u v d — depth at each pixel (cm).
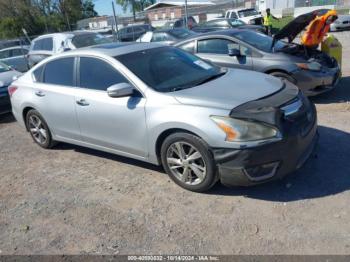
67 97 497
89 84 476
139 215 374
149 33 1548
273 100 376
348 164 421
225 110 362
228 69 499
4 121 818
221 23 1994
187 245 321
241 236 324
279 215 346
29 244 350
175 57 488
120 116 435
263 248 306
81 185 454
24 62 1397
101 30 2495
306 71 641
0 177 510
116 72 446
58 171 504
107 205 400
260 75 462
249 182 358
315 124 399
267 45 704
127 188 430
